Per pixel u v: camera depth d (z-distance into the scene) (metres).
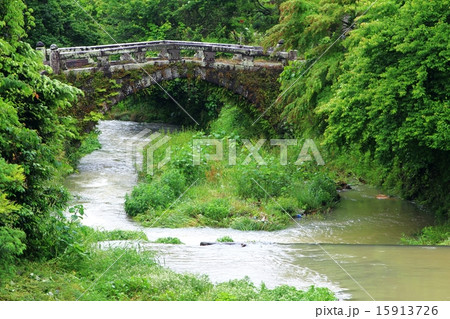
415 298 8.97
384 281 9.90
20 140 10.02
